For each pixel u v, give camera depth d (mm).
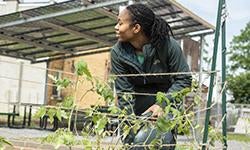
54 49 18578
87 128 2273
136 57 2961
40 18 13891
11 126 13688
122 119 2324
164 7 13586
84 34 16641
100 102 2367
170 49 2918
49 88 18500
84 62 2232
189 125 2283
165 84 3012
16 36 16859
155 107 2516
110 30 16297
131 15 2908
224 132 2766
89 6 13094
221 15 2721
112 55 3027
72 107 2250
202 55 16219
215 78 2557
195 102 2465
